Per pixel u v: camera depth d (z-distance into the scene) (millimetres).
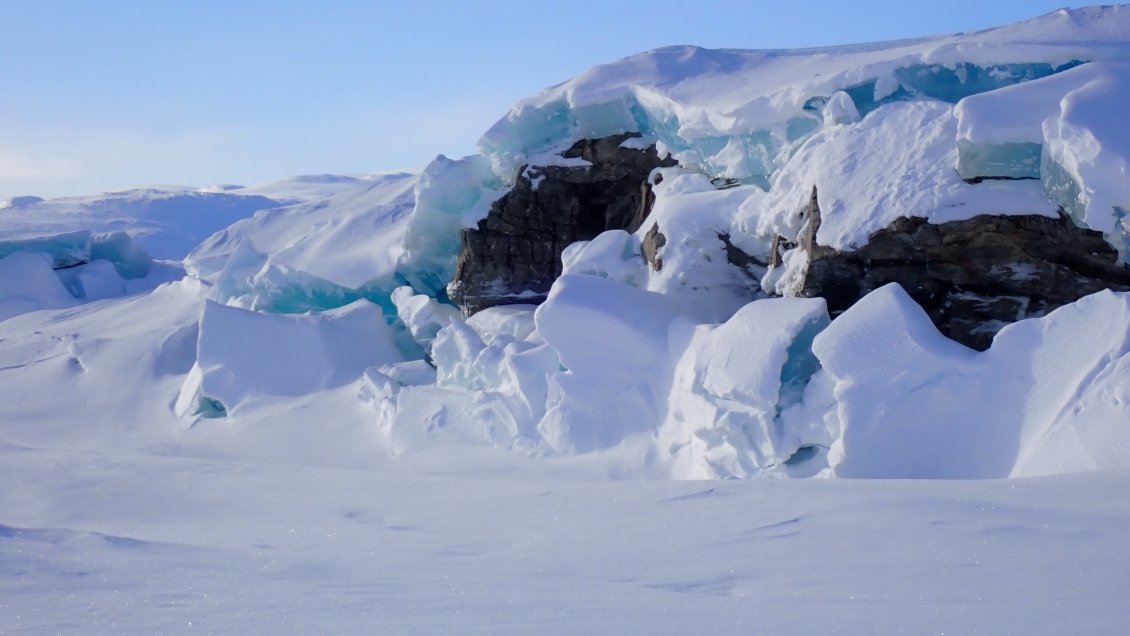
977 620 3682
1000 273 11492
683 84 16859
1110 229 10570
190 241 59438
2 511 9953
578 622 3795
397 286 20328
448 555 5848
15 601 4281
